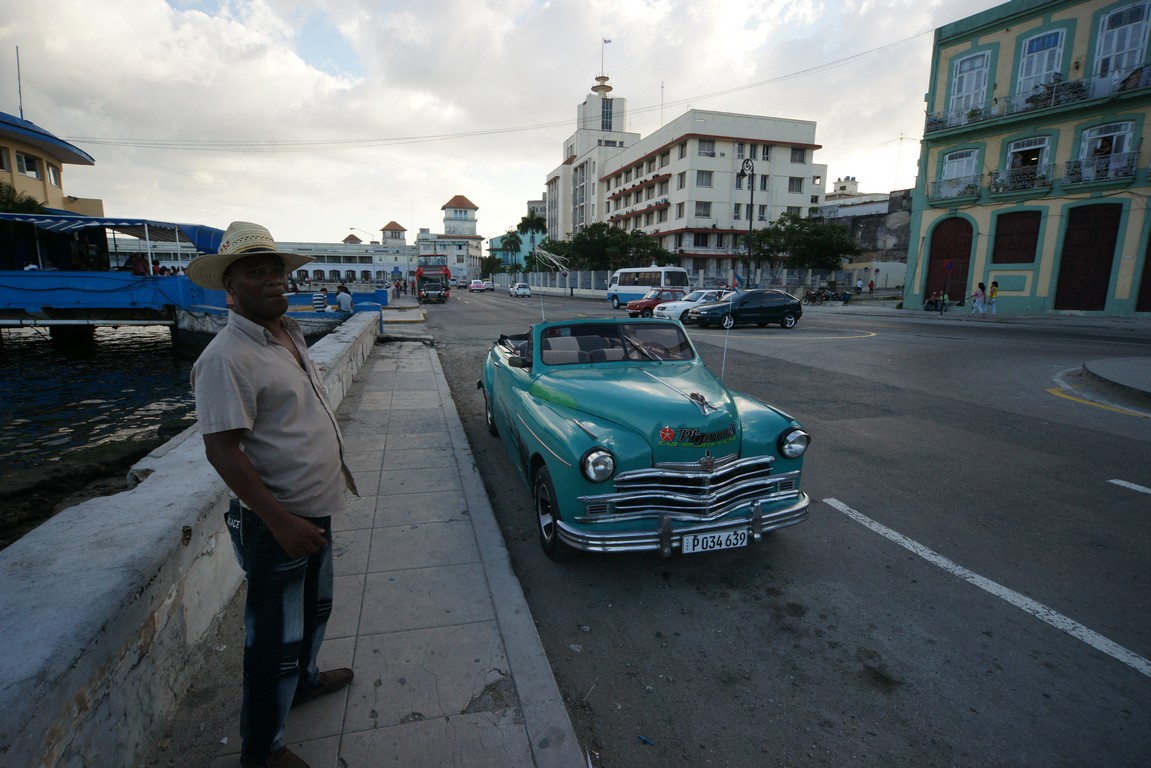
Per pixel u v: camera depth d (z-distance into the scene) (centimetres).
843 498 482
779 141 5106
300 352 201
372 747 216
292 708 234
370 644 274
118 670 189
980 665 278
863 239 5175
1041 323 2183
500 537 385
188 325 1973
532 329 473
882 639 298
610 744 231
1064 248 2461
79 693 165
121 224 2006
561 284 5881
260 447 176
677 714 248
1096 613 320
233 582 300
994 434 667
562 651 289
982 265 2733
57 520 240
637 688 264
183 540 241
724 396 369
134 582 198
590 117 7638
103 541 222
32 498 553
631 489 322
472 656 267
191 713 229
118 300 1919
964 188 2738
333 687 242
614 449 318
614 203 6762
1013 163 2597
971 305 2780
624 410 339
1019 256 2606
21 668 151
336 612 299
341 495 203
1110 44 2248
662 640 298
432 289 3653
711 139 4934
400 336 1638
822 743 233
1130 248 2275
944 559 380
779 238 4253
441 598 313
